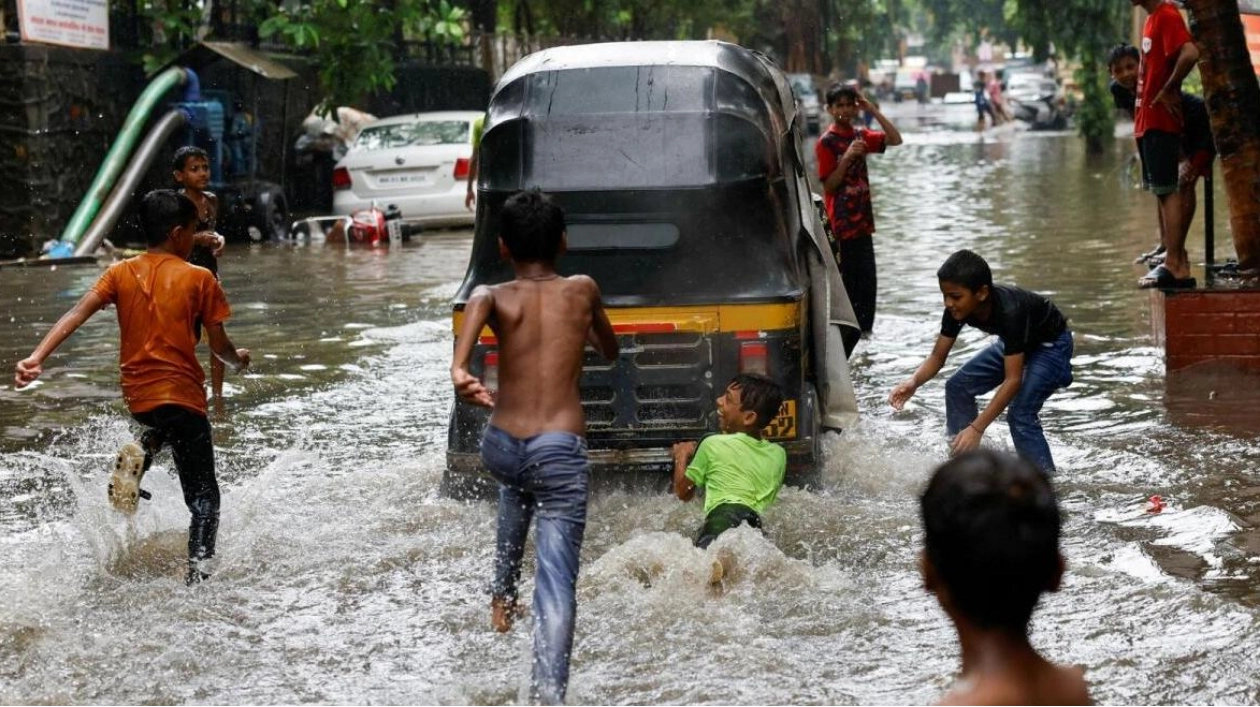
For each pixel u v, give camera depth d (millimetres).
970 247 21688
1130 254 20094
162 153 24438
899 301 16828
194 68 24906
